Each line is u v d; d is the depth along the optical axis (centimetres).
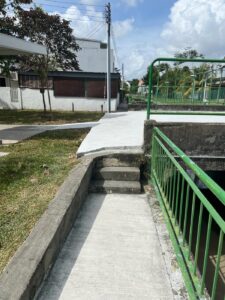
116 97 1609
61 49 1515
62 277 215
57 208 269
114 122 797
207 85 909
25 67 1446
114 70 3014
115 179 405
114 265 232
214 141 446
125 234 279
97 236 274
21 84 1634
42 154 488
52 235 225
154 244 263
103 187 382
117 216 316
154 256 245
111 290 204
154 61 430
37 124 923
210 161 454
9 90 1655
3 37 626
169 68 712
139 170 409
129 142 479
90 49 2645
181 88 895
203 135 443
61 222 249
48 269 217
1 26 1085
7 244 225
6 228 248
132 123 760
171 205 285
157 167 366
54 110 1588
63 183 328
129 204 348
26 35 1237
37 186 343
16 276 177
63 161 443
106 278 216
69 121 988
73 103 1634
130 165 426
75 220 304
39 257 197
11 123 958
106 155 425
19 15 1175
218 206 578
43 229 233
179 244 236
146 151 430
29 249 206
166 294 201
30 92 1641
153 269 228
